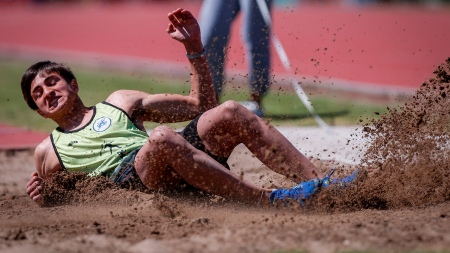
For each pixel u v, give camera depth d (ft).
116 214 36.78
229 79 94.58
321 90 91.04
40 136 70.85
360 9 211.20
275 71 106.93
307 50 129.80
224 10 66.44
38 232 33.27
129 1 287.89
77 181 39.17
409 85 94.73
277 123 67.26
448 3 213.66
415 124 40.50
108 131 39.50
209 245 30.07
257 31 68.03
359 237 30.35
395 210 36.58
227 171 36.42
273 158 37.81
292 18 184.65
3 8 307.17
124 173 38.32
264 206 36.70
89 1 297.12
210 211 36.99
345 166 48.55
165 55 142.10
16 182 52.31
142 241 31.22
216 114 38.11
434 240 29.76
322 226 32.42
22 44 180.04
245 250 29.04
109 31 197.57
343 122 67.97
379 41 141.59
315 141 59.11
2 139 69.21
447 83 43.93
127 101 41.06
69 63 140.77
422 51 128.06
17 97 97.71
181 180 37.93
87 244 31.22
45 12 277.23
